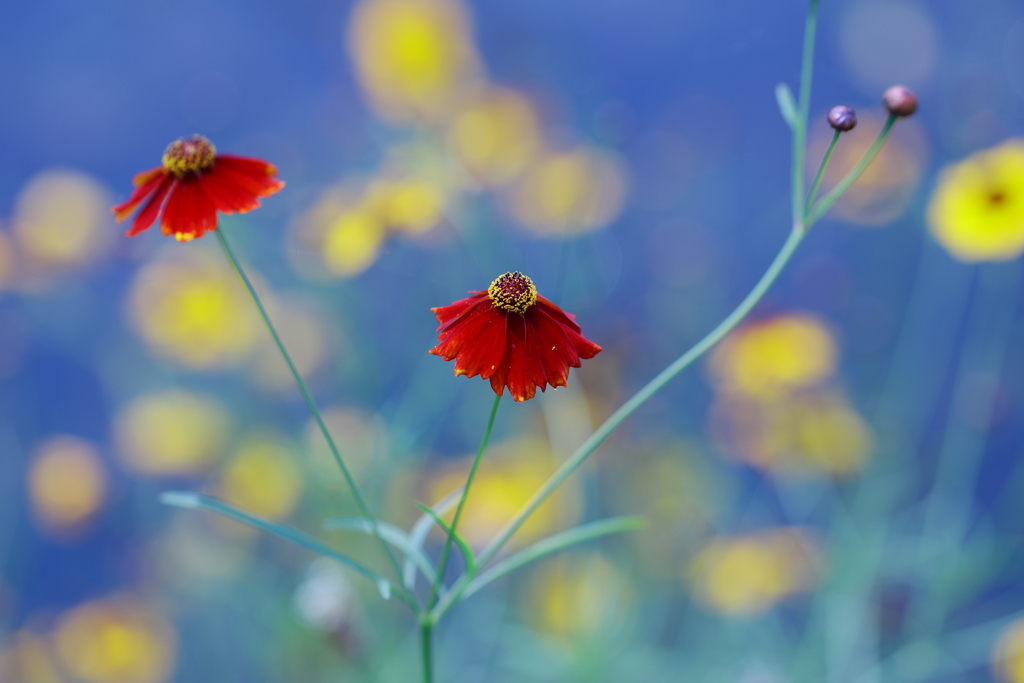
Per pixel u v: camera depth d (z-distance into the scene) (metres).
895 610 0.81
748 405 0.91
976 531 0.85
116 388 1.07
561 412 0.80
